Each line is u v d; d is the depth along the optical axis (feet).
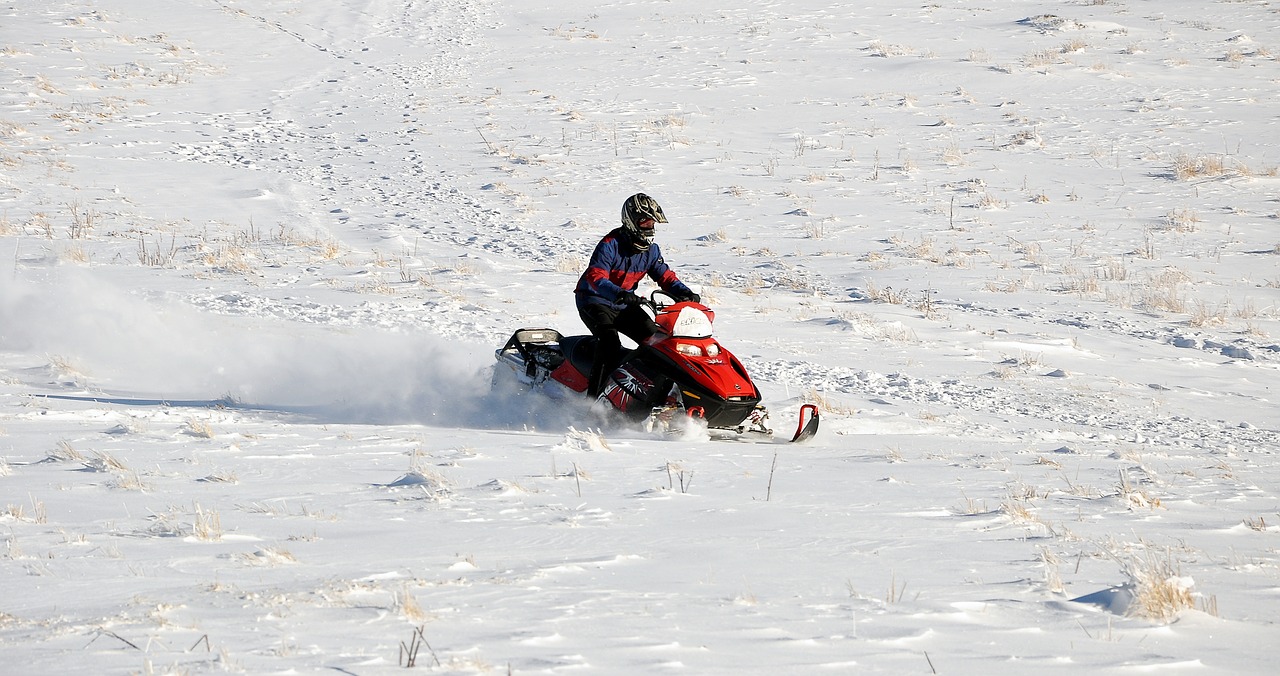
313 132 404.16
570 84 473.26
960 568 62.34
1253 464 114.73
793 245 279.69
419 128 406.00
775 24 579.07
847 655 45.37
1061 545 68.49
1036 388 160.56
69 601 51.47
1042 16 580.71
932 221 304.09
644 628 48.24
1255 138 390.01
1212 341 203.31
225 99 448.24
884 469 97.19
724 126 410.72
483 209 309.22
